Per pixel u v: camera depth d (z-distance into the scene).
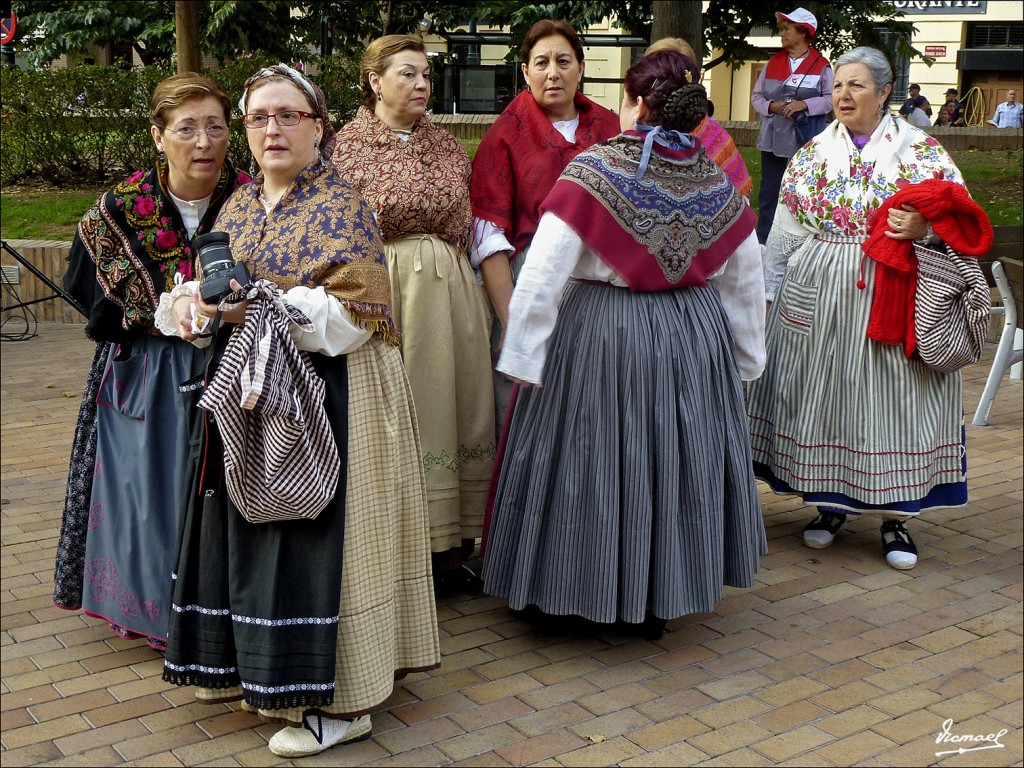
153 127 3.41
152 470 3.46
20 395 7.15
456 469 4.09
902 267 4.24
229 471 2.83
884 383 4.38
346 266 2.96
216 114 3.39
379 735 3.22
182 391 3.26
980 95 25.27
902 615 4.05
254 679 2.97
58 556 3.78
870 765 3.08
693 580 3.66
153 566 3.50
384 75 3.93
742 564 3.80
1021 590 4.26
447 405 4.03
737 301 3.80
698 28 8.27
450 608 4.10
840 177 4.40
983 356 7.92
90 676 3.56
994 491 5.38
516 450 3.72
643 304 3.57
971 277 4.23
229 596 3.02
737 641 3.84
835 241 4.44
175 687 3.50
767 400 4.67
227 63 13.09
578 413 3.58
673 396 3.58
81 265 3.50
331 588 2.98
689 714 3.35
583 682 3.55
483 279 4.26
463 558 4.35
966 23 24.95
